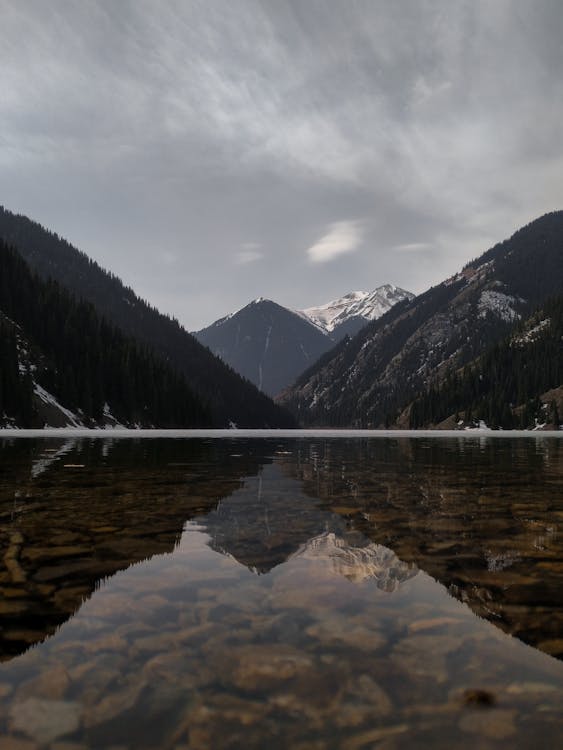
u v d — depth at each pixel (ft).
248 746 6.53
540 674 8.64
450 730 6.92
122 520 23.06
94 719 7.15
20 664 8.85
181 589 13.23
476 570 15.24
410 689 8.07
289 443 136.26
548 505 28.22
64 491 32.89
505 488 36.14
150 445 108.17
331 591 13.12
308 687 8.13
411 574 14.78
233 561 16.15
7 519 23.08
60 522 22.49
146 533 20.31
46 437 150.61
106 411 297.12
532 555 17.07
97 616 11.19
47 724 7.00
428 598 12.64
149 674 8.52
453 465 58.95
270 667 8.77
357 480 41.32
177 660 9.04
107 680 8.29
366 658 9.19
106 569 15.10
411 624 10.87
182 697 7.79
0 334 244.83
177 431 307.17
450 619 11.17
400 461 65.67
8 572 14.65
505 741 6.67
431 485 37.86
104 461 59.82
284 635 10.20
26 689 7.98
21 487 34.76
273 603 12.16
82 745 6.51
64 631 10.35
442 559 16.52
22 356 273.54
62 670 8.63
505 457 76.84
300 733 6.85
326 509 26.50
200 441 140.26
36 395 252.21
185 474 45.14
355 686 8.16
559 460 69.26
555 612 11.69
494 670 8.77
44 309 344.28
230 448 100.63
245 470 49.90
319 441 157.69
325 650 9.50
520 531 21.02
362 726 7.02
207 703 7.58
